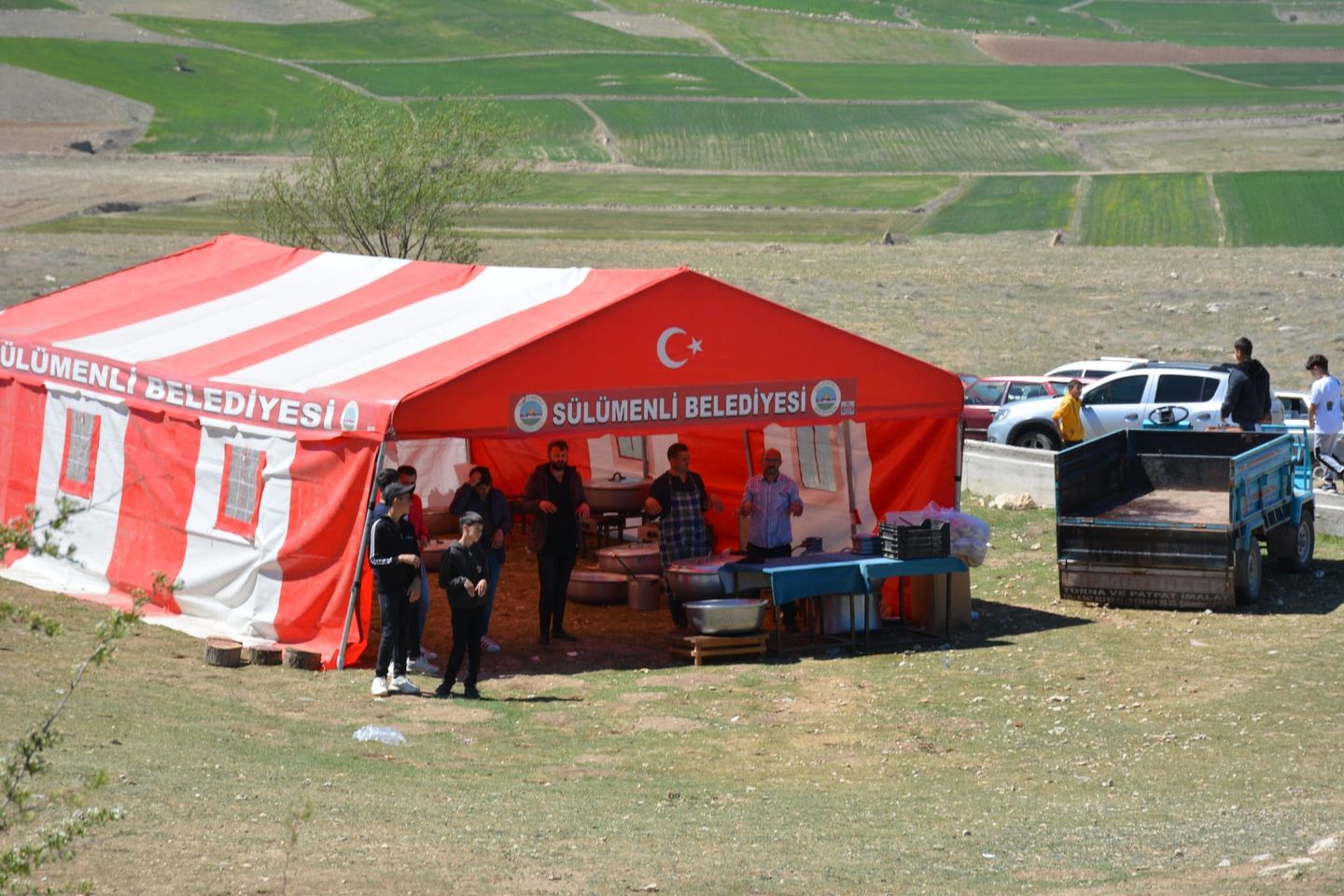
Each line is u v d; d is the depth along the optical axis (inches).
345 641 2054.6
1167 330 6614.2
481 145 6269.7
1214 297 7500.0
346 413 2092.8
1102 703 1870.1
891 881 1099.9
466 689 1913.1
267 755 1519.4
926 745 1700.3
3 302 6855.3
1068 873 1124.5
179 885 992.2
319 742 1625.2
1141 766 1594.5
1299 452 2669.8
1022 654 2124.8
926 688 1959.9
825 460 2632.9
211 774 1382.9
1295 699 1849.2
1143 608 2379.4
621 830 1268.5
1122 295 7691.9
